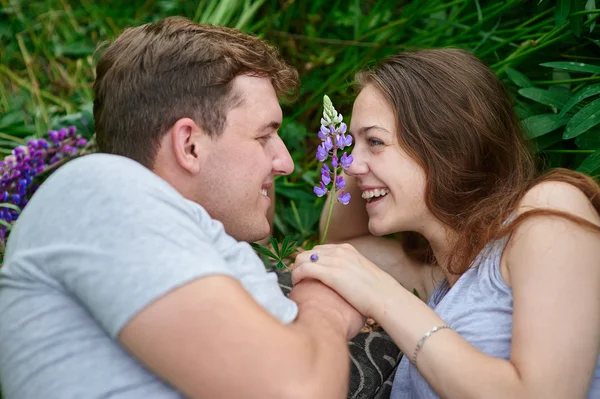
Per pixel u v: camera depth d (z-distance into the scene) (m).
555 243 1.35
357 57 2.87
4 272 1.23
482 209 1.58
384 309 1.41
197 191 1.44
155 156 1.42
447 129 1.63
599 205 1.49
